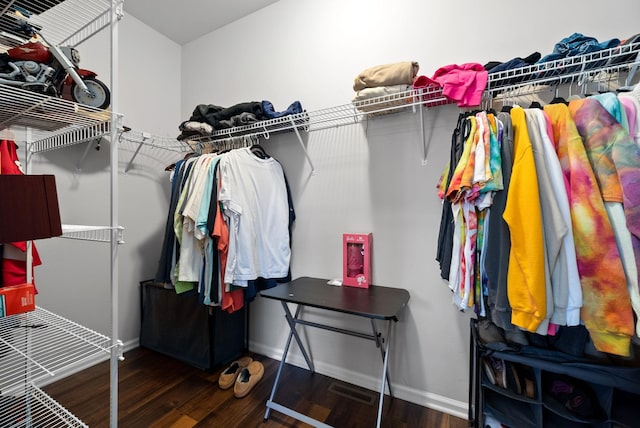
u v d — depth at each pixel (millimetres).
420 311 1644
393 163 1710
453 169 1273
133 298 2275
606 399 988
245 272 1697
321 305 1331
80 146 1938
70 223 1894
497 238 1007
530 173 933
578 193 915
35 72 872
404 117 1677
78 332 1098
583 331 1052
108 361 2025
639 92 953
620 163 875
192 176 1776
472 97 1194
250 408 1597
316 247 1959
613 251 863
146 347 2256
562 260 898
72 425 1106
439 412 1573
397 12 1712
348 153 1846
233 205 1680
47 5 1081
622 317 844
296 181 2037
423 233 1631
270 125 1873
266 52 2180
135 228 2285
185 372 1935
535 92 1364
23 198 728
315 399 1676
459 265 1157
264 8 2189
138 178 2303
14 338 1167
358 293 1550
